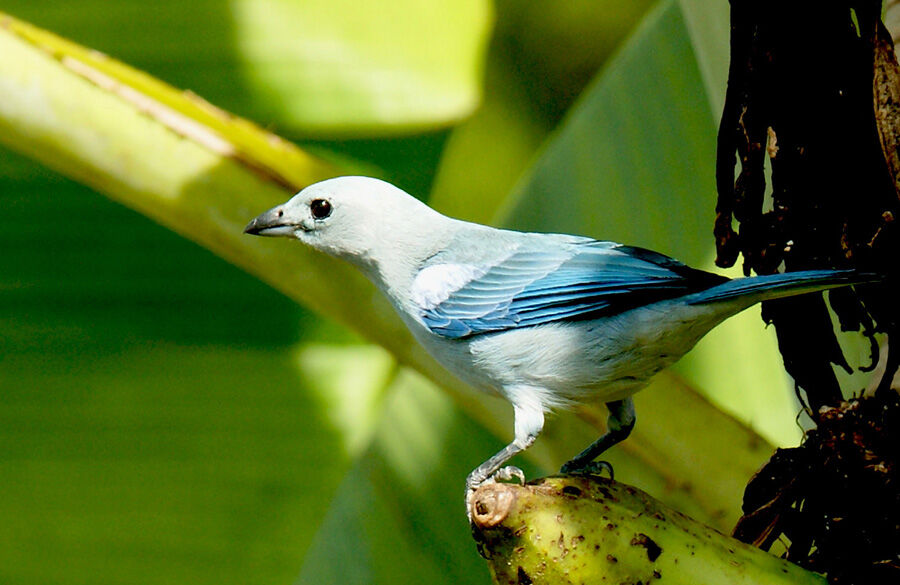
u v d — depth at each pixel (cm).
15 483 1016
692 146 966
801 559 650
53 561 1010
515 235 841
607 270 766
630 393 762
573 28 1353
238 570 1001
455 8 1020
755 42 636
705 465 735
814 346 670
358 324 836
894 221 629
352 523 980
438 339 815
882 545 621
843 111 632
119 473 1012
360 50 1023
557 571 565
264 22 1020
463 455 971
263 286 1020
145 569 1008
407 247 846
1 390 1017
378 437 991
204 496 1010
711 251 941
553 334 767
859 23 620
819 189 643
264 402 1020
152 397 1021
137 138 840
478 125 1352
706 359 943
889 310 636
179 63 1022
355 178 860
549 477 601
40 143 834
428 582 948
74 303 1028
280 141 852
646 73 1005
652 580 563
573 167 1005
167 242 1024
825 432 632
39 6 1016
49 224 1026
